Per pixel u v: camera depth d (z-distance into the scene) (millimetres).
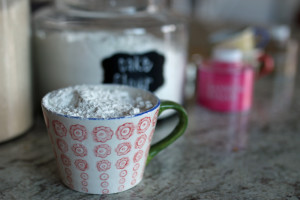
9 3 505
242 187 477
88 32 555
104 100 454
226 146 561
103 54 557
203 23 1131
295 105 705
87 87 484
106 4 583
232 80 650
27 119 566
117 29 559
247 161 526
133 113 432
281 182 487
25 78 551
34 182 476
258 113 668
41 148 542
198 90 691
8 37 511
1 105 521
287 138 586
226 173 501
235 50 677
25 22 542
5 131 536
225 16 1540
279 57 815
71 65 565
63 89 476
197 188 474
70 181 458
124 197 455
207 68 663
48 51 576
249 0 1601
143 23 571
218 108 666
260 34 821
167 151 544
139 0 596
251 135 593
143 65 570
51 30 568
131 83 572
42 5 664
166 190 469
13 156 523
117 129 423
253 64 722
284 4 1698
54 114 426
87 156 434
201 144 563
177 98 628
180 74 625
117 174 448
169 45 590
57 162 460
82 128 420
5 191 461
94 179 447
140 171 468
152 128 449
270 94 753
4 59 511
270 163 523
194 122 628
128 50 559
